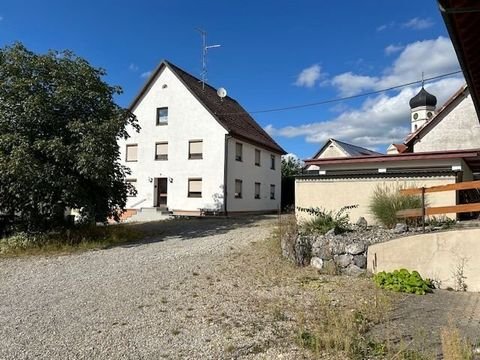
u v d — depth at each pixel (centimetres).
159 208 2659
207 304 711
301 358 476
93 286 862
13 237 1414
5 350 522
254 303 711
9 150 1350
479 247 862
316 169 2225
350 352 480
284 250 1102
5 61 1444
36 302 749
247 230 1694
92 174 1361
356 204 1378
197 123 2708
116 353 507
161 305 712
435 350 481
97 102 1548
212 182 2634
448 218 1146
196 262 1091
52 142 1334
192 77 3092
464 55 566
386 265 928
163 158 2798
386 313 643
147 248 1347
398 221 1091
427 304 716
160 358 491
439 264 891
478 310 677
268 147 3206
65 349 523
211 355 495
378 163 1791
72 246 1363
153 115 2845
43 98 1409
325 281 883
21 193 1373
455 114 2284
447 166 1647
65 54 1551
